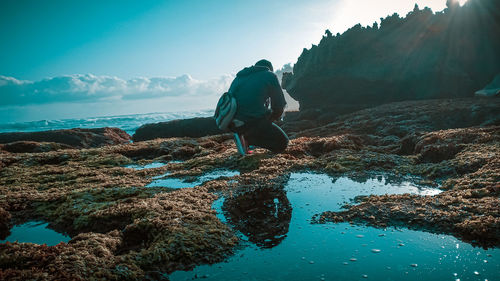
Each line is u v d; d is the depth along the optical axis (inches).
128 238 97.2
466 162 157.9
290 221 106.9
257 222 107.3
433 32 543.5
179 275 76.4
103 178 188.9
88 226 111.7
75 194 147.4
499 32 492.7
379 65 570.6
